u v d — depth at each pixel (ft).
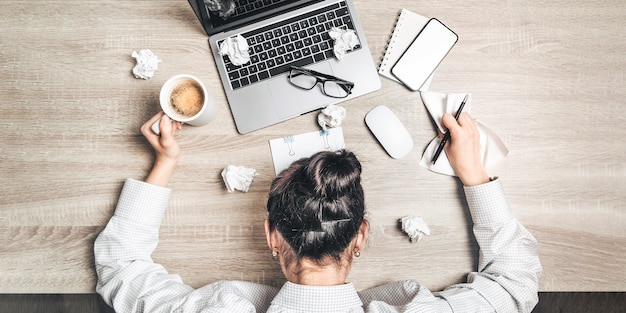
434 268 3.51
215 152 3.57
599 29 3.62
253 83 3.52
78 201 3.54
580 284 3.51
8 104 3.59
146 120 3.59
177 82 3.32
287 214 2.70
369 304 3.09
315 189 2.63
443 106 3.56
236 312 3.03
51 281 3.48
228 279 3.51
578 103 3.60
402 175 3.56
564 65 3.62
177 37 3.61
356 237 2.87
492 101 3.61
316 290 2.87
